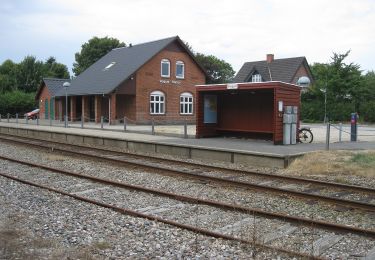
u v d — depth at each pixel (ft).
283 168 50.11
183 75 146.30
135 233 25.71
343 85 157.48
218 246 23.47
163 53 140.67
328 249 23.31
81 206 32.19
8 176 43.34
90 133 87.51
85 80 151.33
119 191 37.86
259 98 74.28
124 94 134.00
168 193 35.47
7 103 197.16
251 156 53.31
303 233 25.91
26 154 62.95
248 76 198.29
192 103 149.48
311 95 169.78
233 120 78.02
